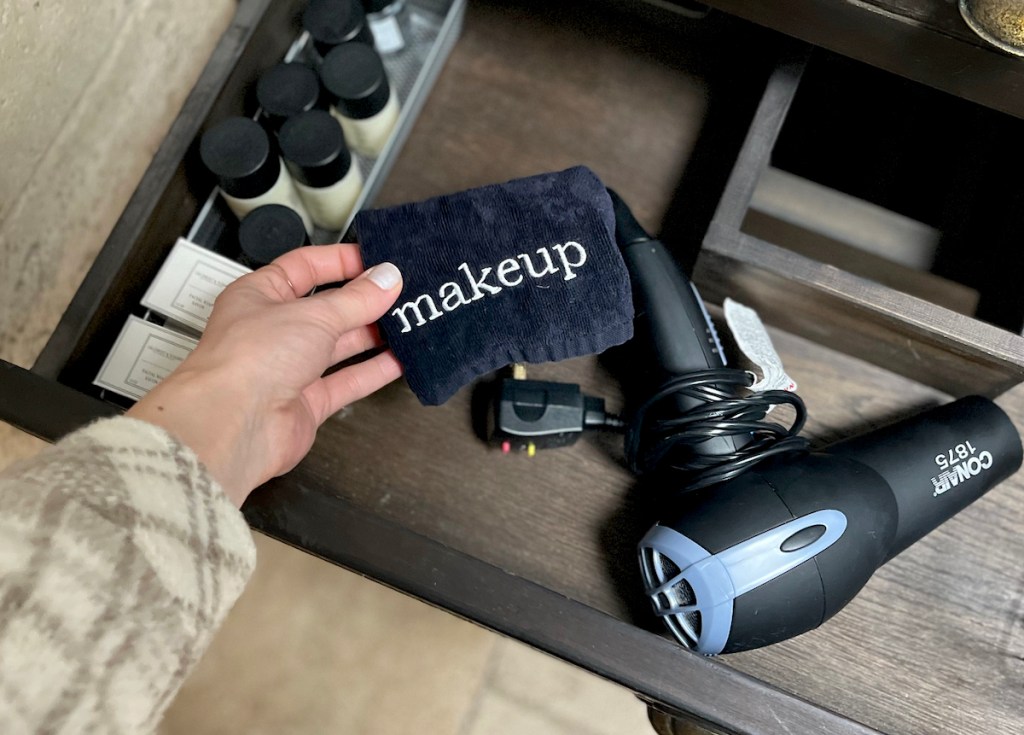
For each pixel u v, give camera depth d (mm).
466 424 576
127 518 276
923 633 541
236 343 393
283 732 826
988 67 428
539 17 667
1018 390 593
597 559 549
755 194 668
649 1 623
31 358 539
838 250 655
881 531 474
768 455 481
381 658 841
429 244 463
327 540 452
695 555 445
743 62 635
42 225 514
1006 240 597
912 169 670
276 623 845
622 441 569
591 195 469
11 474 274
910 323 494
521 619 443
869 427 585
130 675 266
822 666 531
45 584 253
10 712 243
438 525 559
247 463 386
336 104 576
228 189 543
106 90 528
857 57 469
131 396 512
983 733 520
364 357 579
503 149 644
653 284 519
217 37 627
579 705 832
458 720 831
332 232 636
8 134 463
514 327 455
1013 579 552
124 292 532
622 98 651
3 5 424
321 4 571
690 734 554
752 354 507
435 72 647
